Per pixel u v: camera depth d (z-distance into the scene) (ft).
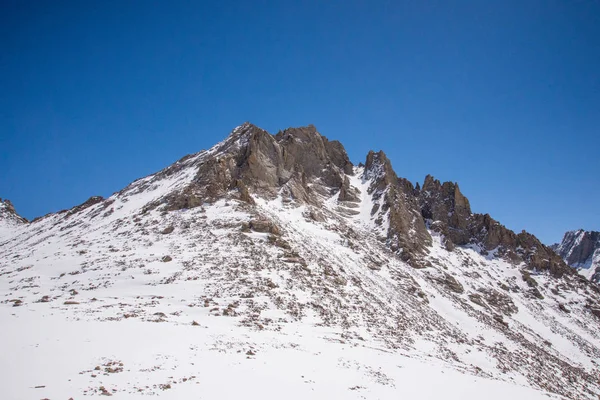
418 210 411.34
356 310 166.91
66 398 57.62
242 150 335.26
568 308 333.01
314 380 84.53
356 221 356.18
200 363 80.53
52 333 86.48
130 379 67.72
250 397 68.90
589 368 236.63
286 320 135.95
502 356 188.03
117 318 107.96
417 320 188.65
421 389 96.27
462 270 328.29
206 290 149.07
